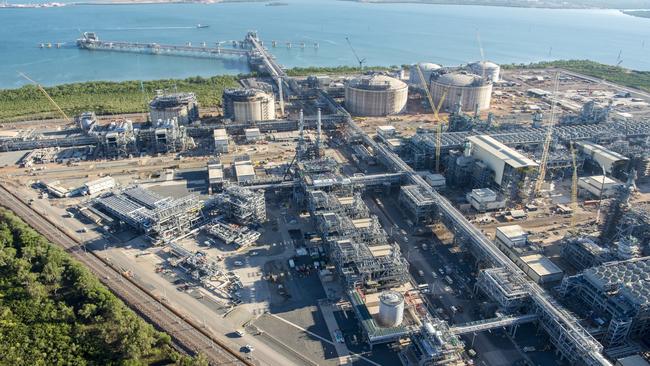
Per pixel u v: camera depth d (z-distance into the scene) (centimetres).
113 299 17550
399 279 19462
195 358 15162
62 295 18425
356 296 18212
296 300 18850
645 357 16125
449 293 19412
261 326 17450
